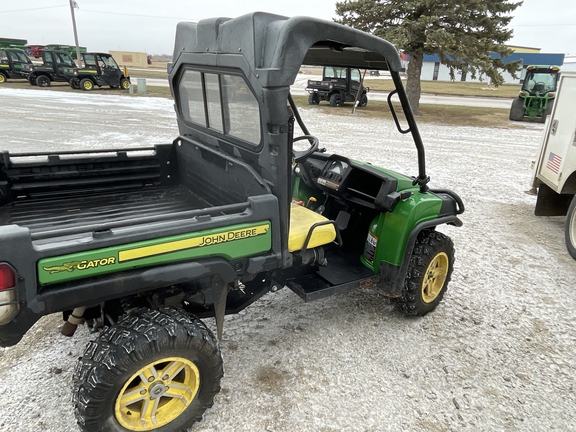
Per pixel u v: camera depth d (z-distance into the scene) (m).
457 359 3.14
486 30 17.12
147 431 2.24
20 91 21.31
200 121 3.20
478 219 6.20
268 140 2.36
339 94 20.23
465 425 2.55
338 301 3.87
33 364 2.87
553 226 6.04
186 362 2.25
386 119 16.70
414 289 3.37
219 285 2.44
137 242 2.06
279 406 2.62
